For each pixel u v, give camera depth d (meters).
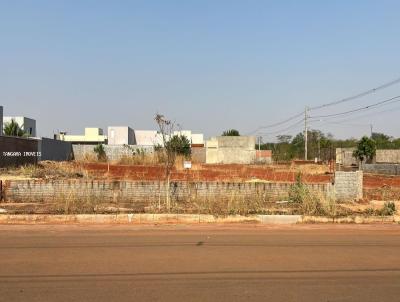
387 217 14.09
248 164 43.22
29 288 6.56
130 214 13.61
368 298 6.17
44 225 12.60
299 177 19.34
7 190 16.73
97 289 6.52
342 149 56.28
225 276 7.25
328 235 11.26
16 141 28.75
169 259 8.39
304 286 6.73
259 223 13.41
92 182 16.95
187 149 45.47
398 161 53.03
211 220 13.59
